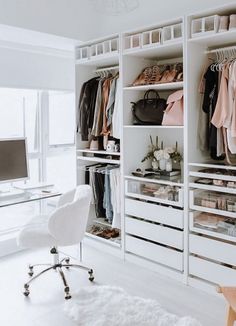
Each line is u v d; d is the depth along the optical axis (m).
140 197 3.23
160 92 3.56
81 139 3.85
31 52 3.94
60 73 4.31
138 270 3.16
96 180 3.79
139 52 3.16
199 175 2.75
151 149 3.62
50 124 4.46
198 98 2.87
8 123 4.08
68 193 3.24
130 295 2.67
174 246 2.97
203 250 2.76
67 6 3.43
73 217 2.69
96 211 3.86
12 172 3.40
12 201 3.04
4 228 4.14
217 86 2.73
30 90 4.19
